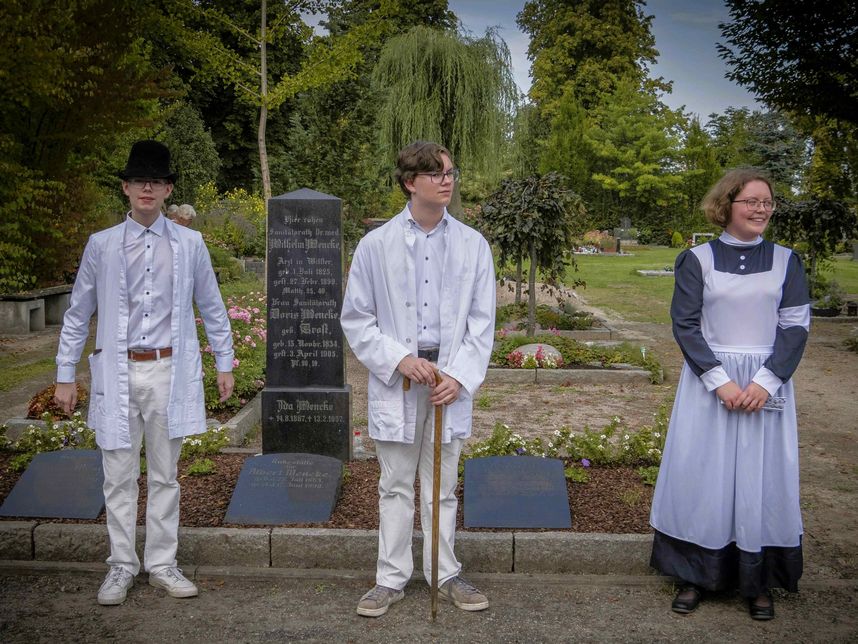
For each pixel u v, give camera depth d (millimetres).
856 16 11430
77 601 3471
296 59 27281
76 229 13281
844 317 14875
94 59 12797
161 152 3352
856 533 4352
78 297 3457
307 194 5266
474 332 3279
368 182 15914
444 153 3205
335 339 5297
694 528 3410
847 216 15867
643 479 4500
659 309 15883
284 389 5312
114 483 3457
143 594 3543
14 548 3836
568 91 45156
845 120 12742
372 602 3352
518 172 18625
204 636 3182
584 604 3479
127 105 13273
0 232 12062
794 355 3293
